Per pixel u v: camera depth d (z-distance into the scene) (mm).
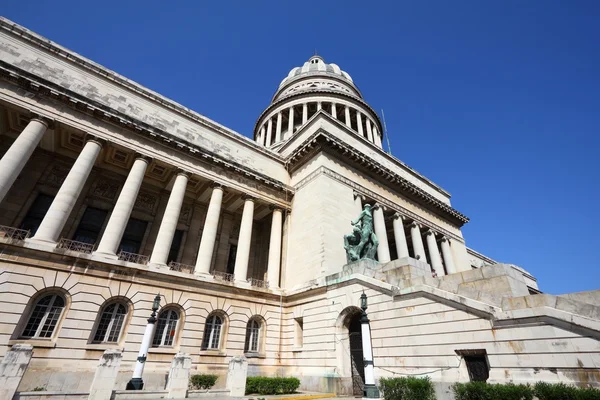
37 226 25000
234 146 33844
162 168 29578
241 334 24812
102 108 25172
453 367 14453
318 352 22578
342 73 75500
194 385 19531
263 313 26594
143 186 31453
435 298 16156
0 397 11453
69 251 19938
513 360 12680
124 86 29234
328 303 23281
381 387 14305
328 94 59125
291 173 36812
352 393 19516
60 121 23375
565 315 11727
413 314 17000
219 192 29547
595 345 10922
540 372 11867
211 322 24391
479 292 14828
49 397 12555
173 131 30312
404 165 45125
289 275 29703
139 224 30203
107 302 20578
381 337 18406
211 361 22656
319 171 31500
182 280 23719
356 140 39812
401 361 16828
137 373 16188
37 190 25781
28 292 18203
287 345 25922
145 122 27516
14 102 22078
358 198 33375
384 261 32188
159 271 22859
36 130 22141
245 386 17875
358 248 24188
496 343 13336
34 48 25578
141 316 21234
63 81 25828
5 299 17500
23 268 18500
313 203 30406
